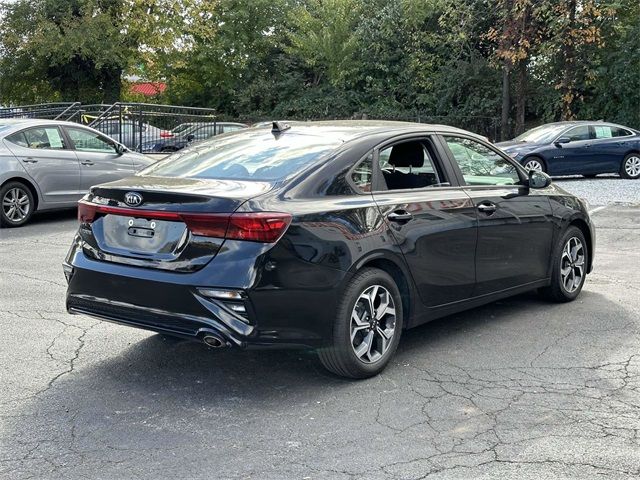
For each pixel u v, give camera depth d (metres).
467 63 30.02
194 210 4.25
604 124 18.84
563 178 19.64
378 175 5.00
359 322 4.64
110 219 4.64
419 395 4.48
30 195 11.35
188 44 36.31
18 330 5.84
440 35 32.34
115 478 3.43
